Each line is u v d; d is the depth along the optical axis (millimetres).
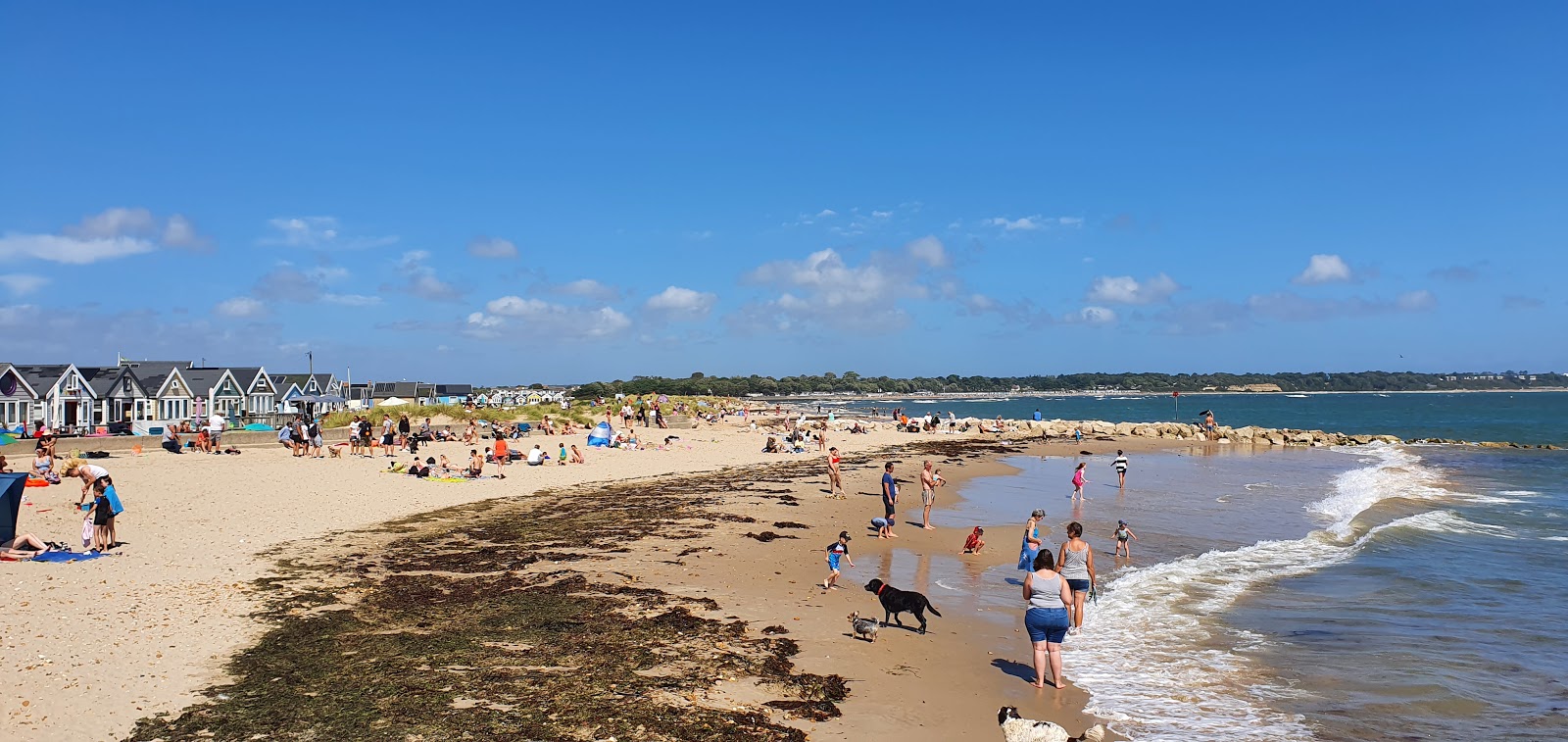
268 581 13711
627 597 13359
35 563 14203
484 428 47781
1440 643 12148
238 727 7863
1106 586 15445
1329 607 14094
